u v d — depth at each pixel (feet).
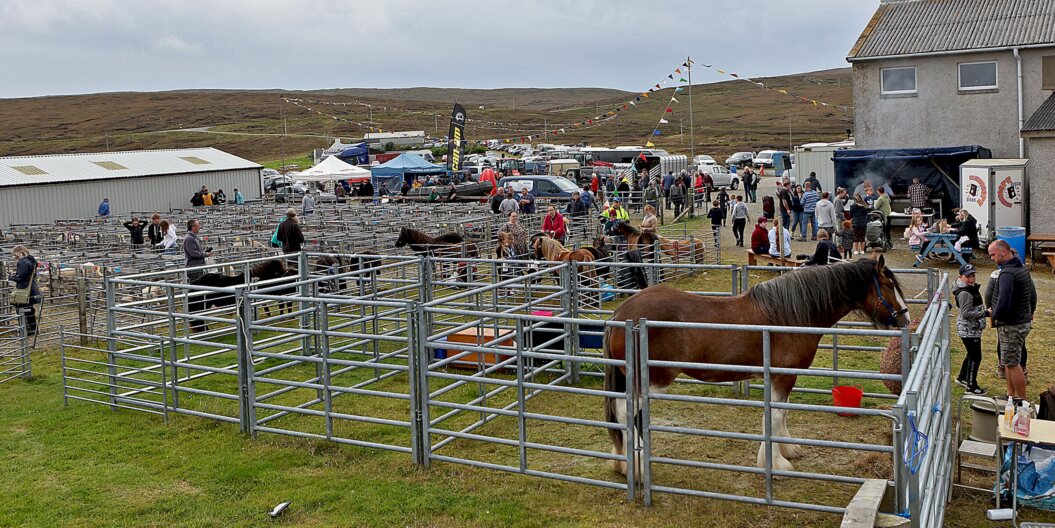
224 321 34.50
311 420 35.91
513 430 33.91
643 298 27.48
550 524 25.07
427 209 105.70
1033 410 29.14
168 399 39.75
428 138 336.08
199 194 138.41
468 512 26.08
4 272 70.79
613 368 27.43
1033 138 75.92
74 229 101.19
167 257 68.95
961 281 36.45
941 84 91.76
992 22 92.02
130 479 29.89
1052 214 75.72
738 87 610.24
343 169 151.33
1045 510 25.23
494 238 81.35
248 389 33.96
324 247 75.20
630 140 357.00
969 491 26.86
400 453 31.48
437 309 28.91
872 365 41.78
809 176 101.19
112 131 481.05
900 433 20.72
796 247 84.38
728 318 27.37
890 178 92.89
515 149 258.57
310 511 26.68
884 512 21.89
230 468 30.55
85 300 53.16
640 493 26.66
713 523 24.75
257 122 480.23
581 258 58.29
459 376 29.01
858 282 28.43
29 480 30.07
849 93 498.69
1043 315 51.47
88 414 38.06
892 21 99.71
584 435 33.14
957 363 41.52
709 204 130.11
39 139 460.96
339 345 48.26
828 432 32.30
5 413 38.60
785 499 26.32
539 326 39.83
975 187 78.74
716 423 33.91
